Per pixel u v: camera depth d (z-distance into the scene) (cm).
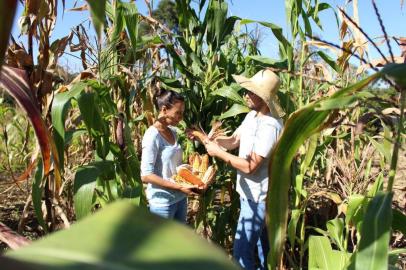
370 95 146
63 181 337
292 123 129
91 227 58
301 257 331
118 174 330
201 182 324
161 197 330
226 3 396
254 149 312
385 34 134
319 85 424
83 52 340
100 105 316
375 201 131
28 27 256
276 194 137
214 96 400
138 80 355
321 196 449
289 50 363
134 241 55
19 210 519
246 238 328
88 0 62
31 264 50
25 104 136
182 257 52
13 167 559
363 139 433
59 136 252
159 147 328
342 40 366
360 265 125
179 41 390
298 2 354
